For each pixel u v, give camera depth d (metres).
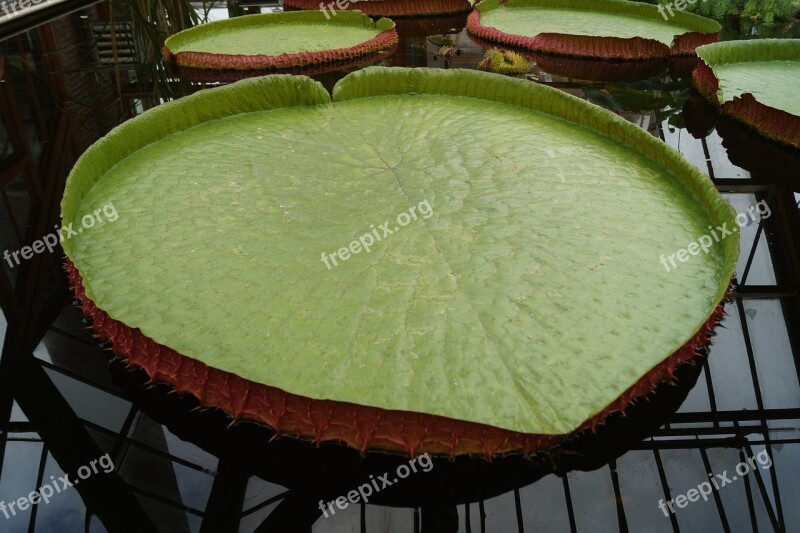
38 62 2.52
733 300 1.60
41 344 1.32
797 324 1.50
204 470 1.06
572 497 1.04
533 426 0.96
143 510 1.00
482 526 0.99
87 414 1.15
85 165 1.51
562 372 1.06
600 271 1.29
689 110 2.51
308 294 1.22
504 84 2.08
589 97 2.62
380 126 1.96
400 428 0.98
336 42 3.07
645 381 1.07
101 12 2.85
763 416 1.21
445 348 1.10
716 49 2.73
